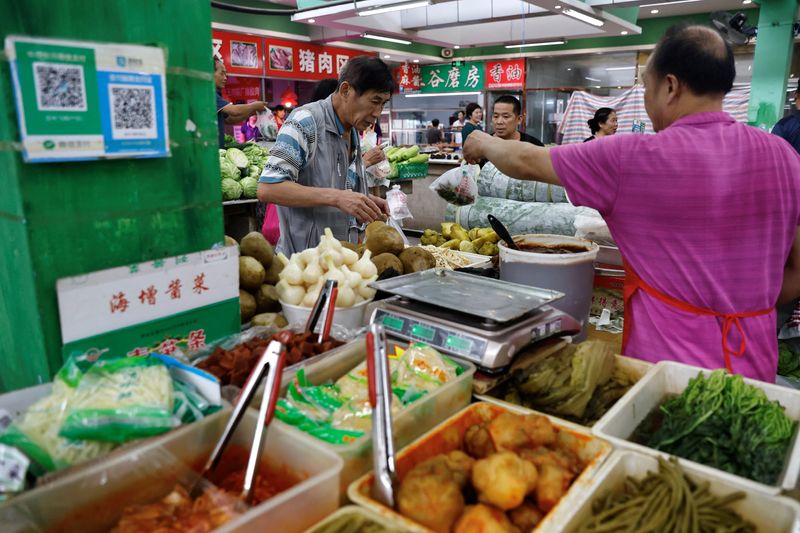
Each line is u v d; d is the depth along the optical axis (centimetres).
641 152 149
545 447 108
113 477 87
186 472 95
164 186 123
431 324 143
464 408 120
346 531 85
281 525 84
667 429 124
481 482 92
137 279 120
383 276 189
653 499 98
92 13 104
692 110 153
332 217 256
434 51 1277
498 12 814
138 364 102
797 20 752
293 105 1028
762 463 111
